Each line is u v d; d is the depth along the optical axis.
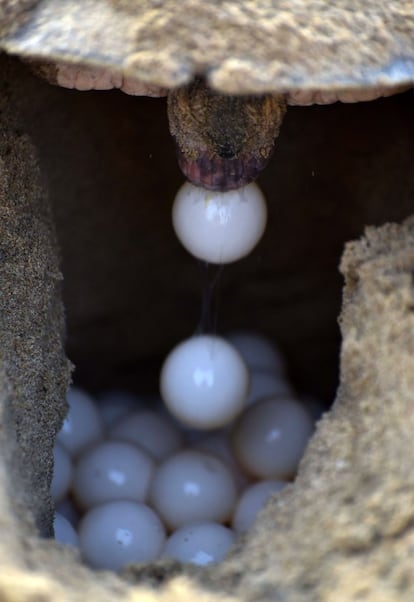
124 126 0.84
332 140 0.84
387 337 0.65
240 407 0.77
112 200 0.86
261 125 0.68
